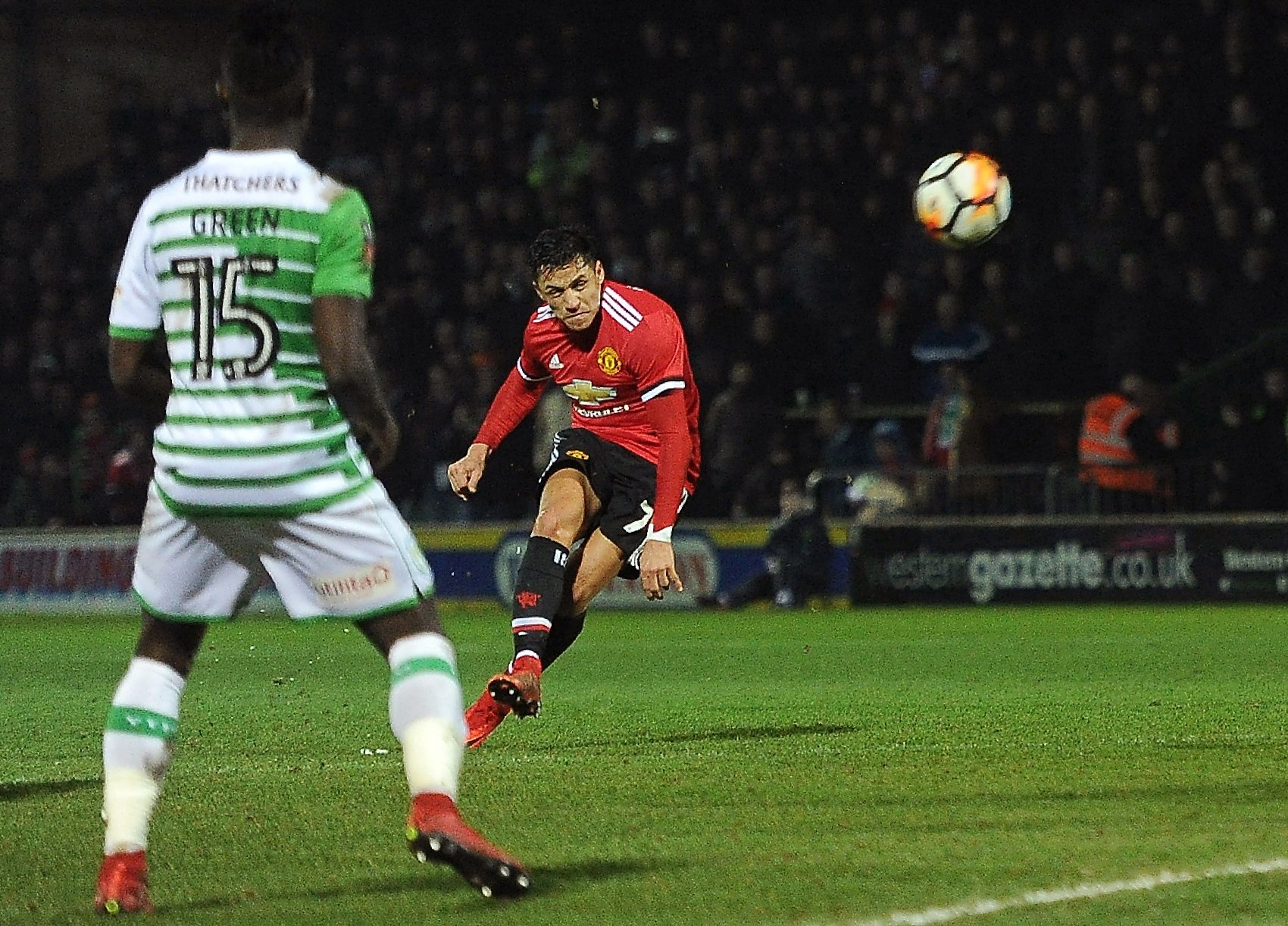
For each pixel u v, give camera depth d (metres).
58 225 83.25
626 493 22.72
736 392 66.75
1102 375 66.06
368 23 88.56
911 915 12.45
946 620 55.47
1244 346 63.97
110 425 74.00
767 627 53.19
